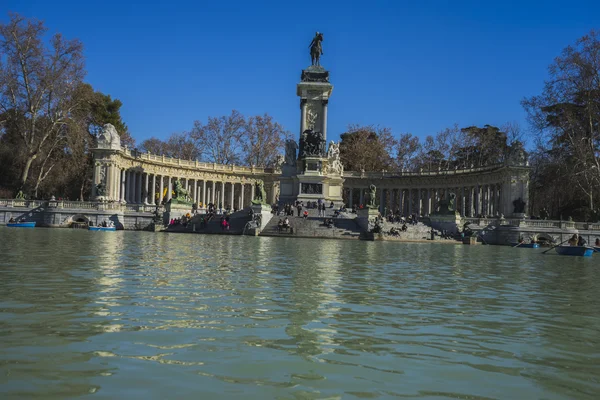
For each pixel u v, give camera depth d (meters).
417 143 130.00
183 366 9.21
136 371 8.84
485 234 80.62
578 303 17.97
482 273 27.38
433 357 10.43
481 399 8.12
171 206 80.38
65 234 53.75
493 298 18.41
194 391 8.00
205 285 18.42
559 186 92.00
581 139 79.00
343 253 38.53
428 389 8.49
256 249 39.22
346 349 10.77
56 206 81.56
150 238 51.94
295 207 87.00
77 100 91.38
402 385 8.64
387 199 121.94
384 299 17.08
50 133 90.69
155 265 24.45
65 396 7.61
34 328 11.50
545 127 85.88
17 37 84.25
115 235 56.50
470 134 121.94
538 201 108.88
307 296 16.92
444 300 17.48
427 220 85.88
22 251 29.34
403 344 11.38
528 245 69.75
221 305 14.82
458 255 42.78
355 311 14.79
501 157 119.69
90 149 93.19
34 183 95.94
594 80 80.50
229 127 129.88
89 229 73.88
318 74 101.12
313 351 10.51
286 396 7.94
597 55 78.69
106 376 8.53
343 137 138.62
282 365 9.49
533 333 12.95
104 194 90.00
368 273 24.75
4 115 90.06
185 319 12.88
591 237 79.56
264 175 118.31
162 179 109.19
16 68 86.12
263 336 11.54
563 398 8.28
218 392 8.00
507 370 9.71
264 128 129.50
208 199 127.44
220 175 116.38
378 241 66.06
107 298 15.26
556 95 82.12
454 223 79.62
